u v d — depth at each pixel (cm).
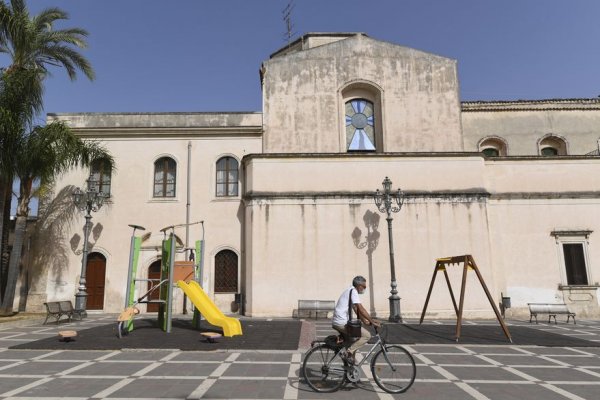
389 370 693
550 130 2359
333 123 2161
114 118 2109
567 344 1130
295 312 1784
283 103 2170
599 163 1998
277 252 1848
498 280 1898
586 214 1959
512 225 1950
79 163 2055
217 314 1277
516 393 682
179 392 680
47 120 2092
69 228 2005
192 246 1997
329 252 1853
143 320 1670
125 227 2012
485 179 1972
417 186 1916
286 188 1905
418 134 2166
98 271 1986
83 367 860
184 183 2055
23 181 1728
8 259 2005
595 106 2372
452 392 685
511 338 1191
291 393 673
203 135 2108
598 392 690
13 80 1598
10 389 698
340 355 699
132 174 2061
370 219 1881
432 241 1867
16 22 1698
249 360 922
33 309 1925
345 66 2217
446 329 1437
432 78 2222
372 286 1828
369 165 1936
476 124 2356
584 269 1920
